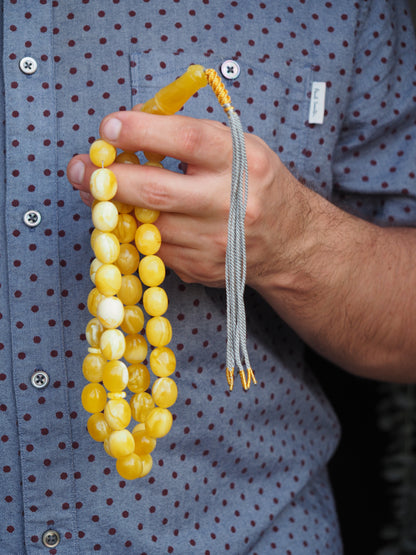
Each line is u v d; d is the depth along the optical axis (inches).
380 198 38.1
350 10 36.1
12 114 32.8
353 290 35.1
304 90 35.4
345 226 34.9
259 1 35.0
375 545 70.9
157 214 30.5
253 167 30.9
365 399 70.3
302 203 33.1
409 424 63.4
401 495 66.9
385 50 36.9
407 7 38.7
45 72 33.0
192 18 34.2
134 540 34.1
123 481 33.9
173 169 33.8
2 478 33.4
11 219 32.8
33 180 32.9
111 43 33.5
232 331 29.7
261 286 34.1
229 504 35.5
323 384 70.3
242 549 35.4
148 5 33.9
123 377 29.8
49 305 33.1
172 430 34.3
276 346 37.2
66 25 33.3
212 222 30.8
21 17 32.9
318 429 38.4
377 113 36.9
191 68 29.1
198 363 34.7
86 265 33.3
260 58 34.8
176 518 34.6
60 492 33.5
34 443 33.2
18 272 32.9
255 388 35.9
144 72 33.7
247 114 34.6
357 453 71.1
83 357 33.4
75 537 33.7
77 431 33.4
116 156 30.7
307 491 37.8
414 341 36.4
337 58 35.8
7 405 33.1
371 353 36.7
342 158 37.3
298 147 35.5
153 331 30.4
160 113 29.9
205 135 29.7
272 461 36.4
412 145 37.7
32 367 33.1
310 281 34.3
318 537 36.8
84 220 33.2
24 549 33.6
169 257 31.9
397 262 35.6
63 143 33.1
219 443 35.1
